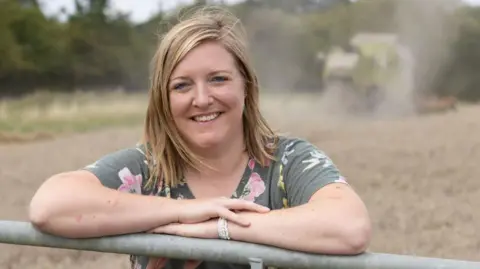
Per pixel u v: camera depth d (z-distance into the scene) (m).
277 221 1.74
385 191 7.99
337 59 28.20
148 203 1.83
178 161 2.13
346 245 1.69
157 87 2.06
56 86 47.41
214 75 2.00
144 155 2.15
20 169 10.93
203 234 1.78
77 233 1.79
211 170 2.10
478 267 1.53
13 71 44.78
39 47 47.34
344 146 12.41
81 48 50.34
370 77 26.69
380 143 12.59
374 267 1.66
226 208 1.81
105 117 26.66
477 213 6.63
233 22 2.07
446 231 5.99
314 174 1.99
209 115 2.02
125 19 53.38
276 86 50.50
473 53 41.22
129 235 1.79
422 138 13.10
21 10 47.59
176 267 2.00
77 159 12.27
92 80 49.56
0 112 28.48
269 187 2.10
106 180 2.03
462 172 9.13
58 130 20.12
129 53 51.59
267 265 1.72
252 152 2.13
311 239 1.71
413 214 6.68
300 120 20.50
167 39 2.03
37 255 5.39
